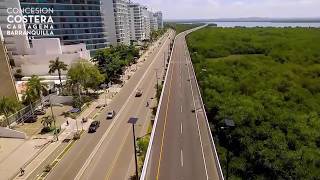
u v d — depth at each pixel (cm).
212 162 5325
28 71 13800
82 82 10369
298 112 9381
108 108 9681
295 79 12962
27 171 6059
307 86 12356
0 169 6153
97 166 6125
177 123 7319
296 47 19162
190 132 6706
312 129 7881
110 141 7219
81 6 16838
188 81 12050
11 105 7938
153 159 5506
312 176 6009
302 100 10562
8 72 9019
